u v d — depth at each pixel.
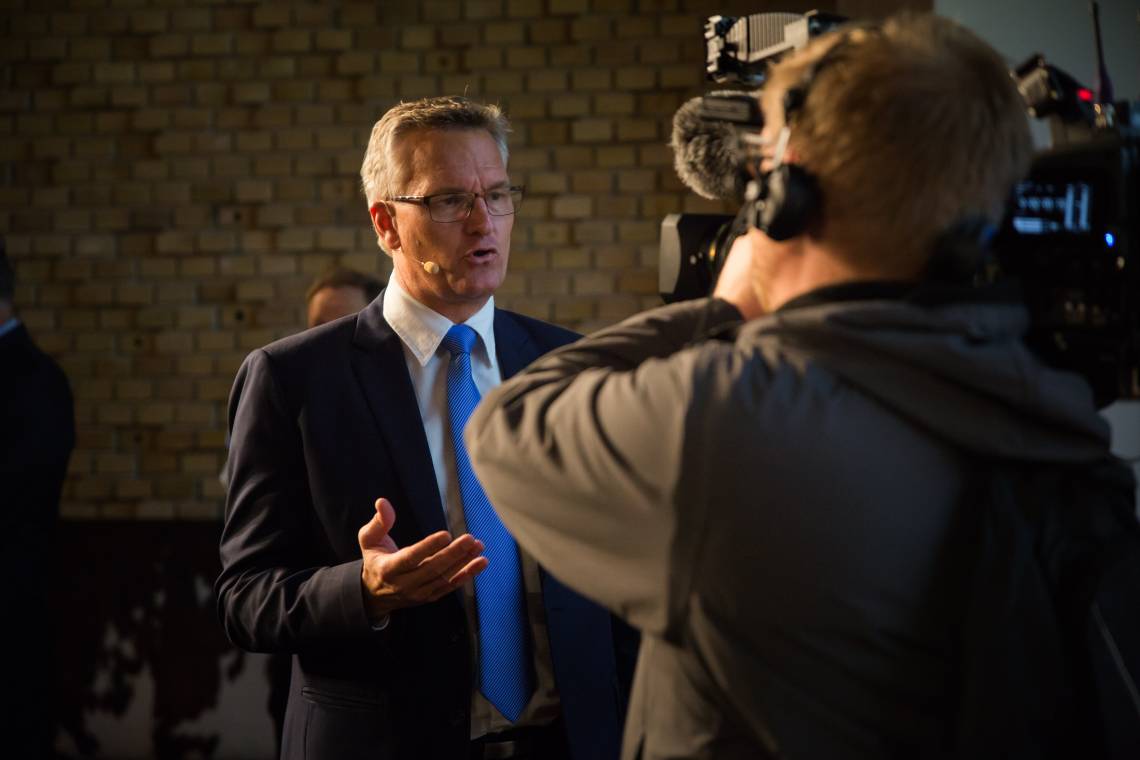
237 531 1.52
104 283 4.10
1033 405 0.76
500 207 1.61
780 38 1.10
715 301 0.96
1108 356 0.93
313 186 4.06
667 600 0.77
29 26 4.09
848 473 0.76
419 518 1.51
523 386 0.91
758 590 0.75
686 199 3.98
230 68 4.06
